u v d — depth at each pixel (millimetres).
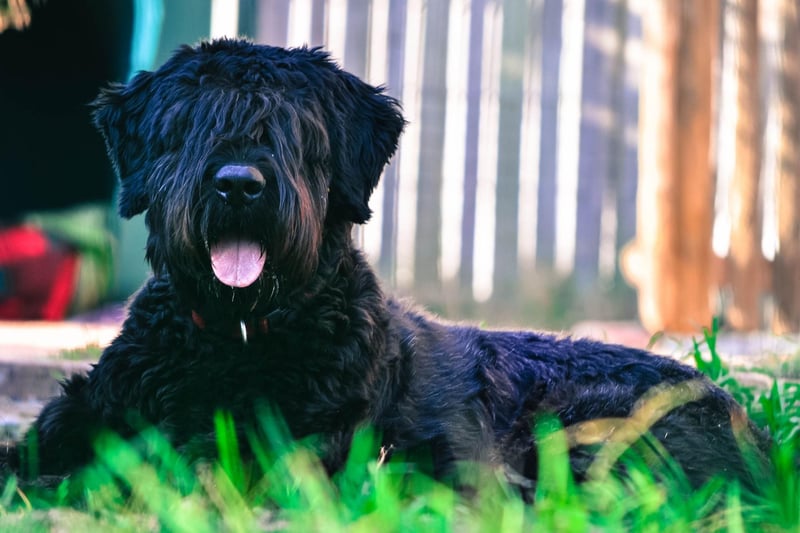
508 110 12562
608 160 12883
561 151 12789
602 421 5371
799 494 4398
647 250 10812
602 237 12938
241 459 4684
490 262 12602
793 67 11258
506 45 12492
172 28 11891
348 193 5281
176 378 4855
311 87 5195
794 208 11258
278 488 4176
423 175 12125
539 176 12719
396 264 12117
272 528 3848
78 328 10312
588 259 12906
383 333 5188
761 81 11781
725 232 12312
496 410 5602
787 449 5051
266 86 5027
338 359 4891
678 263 10695
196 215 4758
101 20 11695
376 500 3953
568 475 4789
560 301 12805
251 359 4840
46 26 11680
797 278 11234
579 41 12742
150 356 4883
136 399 4871
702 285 10734
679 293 10688
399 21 11984
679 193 10703
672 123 10656
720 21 12141
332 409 4832
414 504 3988
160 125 5098
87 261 12000
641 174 10969
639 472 4633
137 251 12586
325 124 5230
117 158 5406
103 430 4898
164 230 4879
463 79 12312
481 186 12531
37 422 5039
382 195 12047
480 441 5367
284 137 4891
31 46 11797
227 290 4758
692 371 5863
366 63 11875
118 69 11930
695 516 4410
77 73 11977
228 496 4031
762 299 11250
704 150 10734
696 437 5332
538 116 12680
